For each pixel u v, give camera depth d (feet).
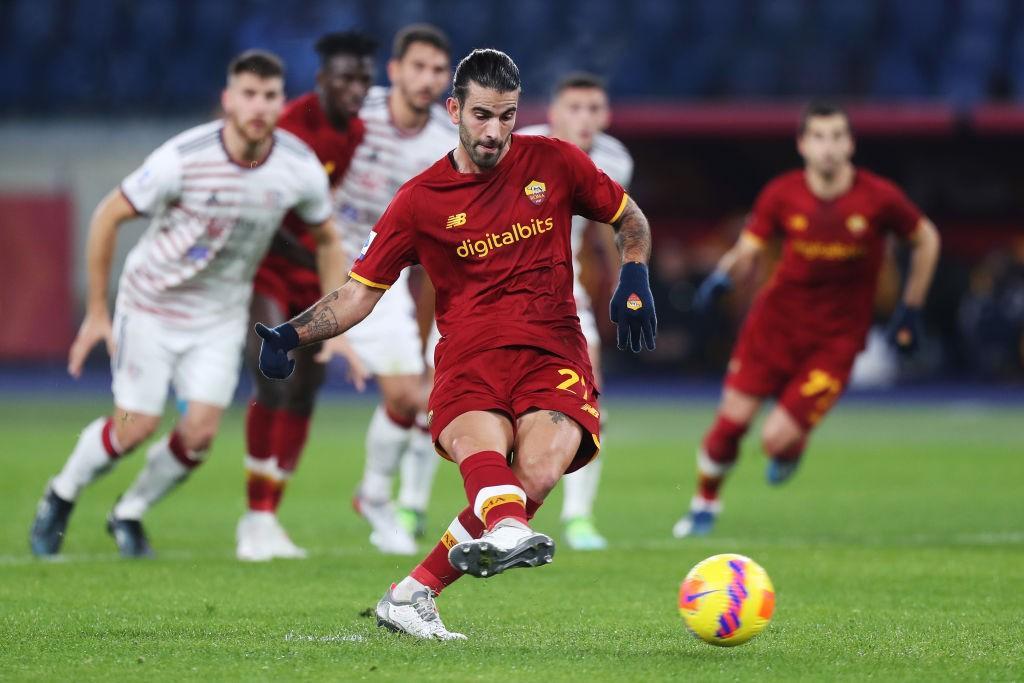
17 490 139.64
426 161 109.09
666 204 304.71
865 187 117.39
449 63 106.83
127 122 311.27
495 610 76.02
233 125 94.17
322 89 104.63
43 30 334.44
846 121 116.47
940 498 138.62
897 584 85.56
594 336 114.11
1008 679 56.80
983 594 81.61
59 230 299.38
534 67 316.40
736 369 120.16
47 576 88.02
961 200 299.58
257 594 81.10
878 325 290.97
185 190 94.68
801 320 118.83
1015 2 319.88
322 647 62.95
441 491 149.89
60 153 306.55
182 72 323.57
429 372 119.14
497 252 63.46
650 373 307.37
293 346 63.00
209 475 159.12
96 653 61.67
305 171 95.81
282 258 104.06
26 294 296.10
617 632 68.33
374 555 100.83
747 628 61.00
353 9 325.01
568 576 90.02
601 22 322.34
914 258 120.16
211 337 98.17
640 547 105.60
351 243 109.50
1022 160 295.48
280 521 122.52
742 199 304.09
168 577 87.86
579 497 108.68
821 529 116.78
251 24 325.21
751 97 309.01
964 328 294.46
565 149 64.64
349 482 152.76
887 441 201.05
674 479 157.89
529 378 63.16
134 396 97.30
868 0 322.34
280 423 102.42
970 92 305.73
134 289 97.86
